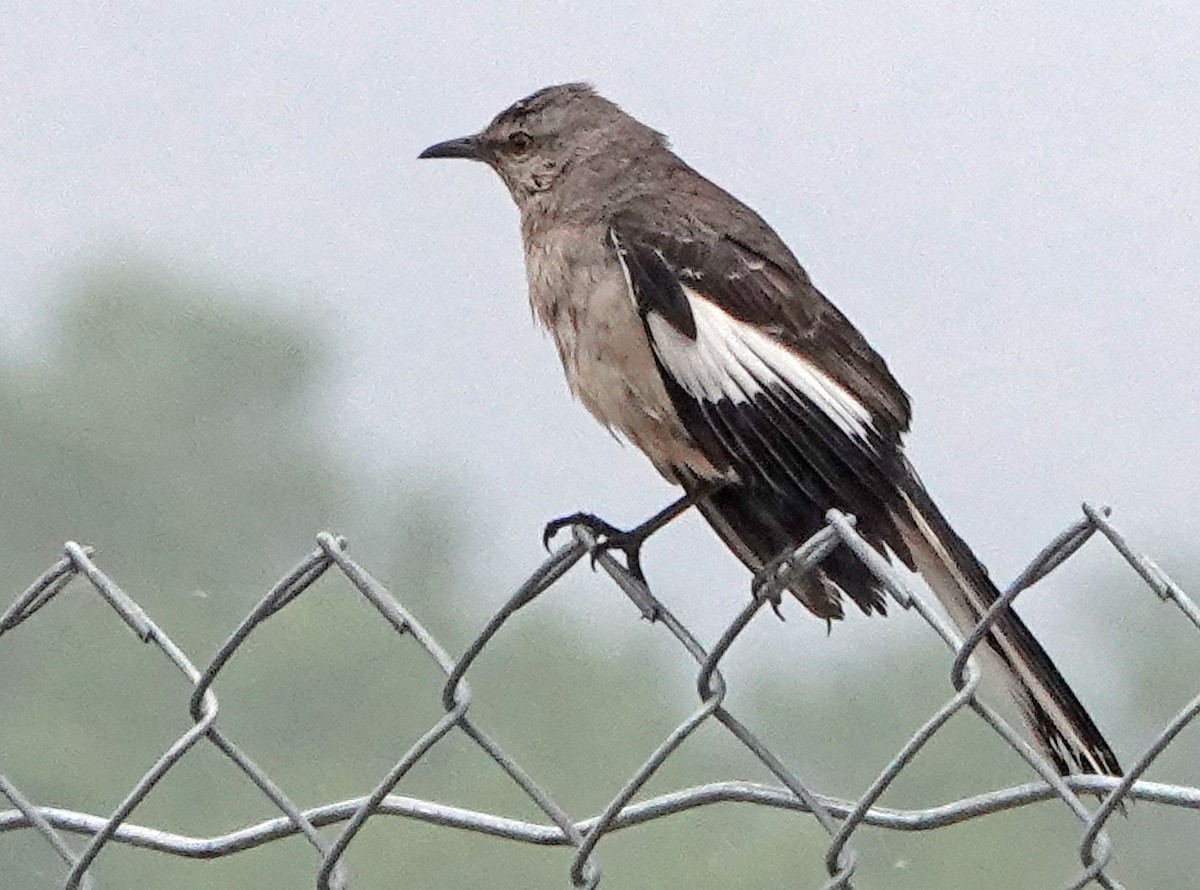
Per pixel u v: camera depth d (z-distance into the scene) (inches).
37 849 320.8
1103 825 215.6
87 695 344.8
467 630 354.6
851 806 229.5
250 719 345.4
